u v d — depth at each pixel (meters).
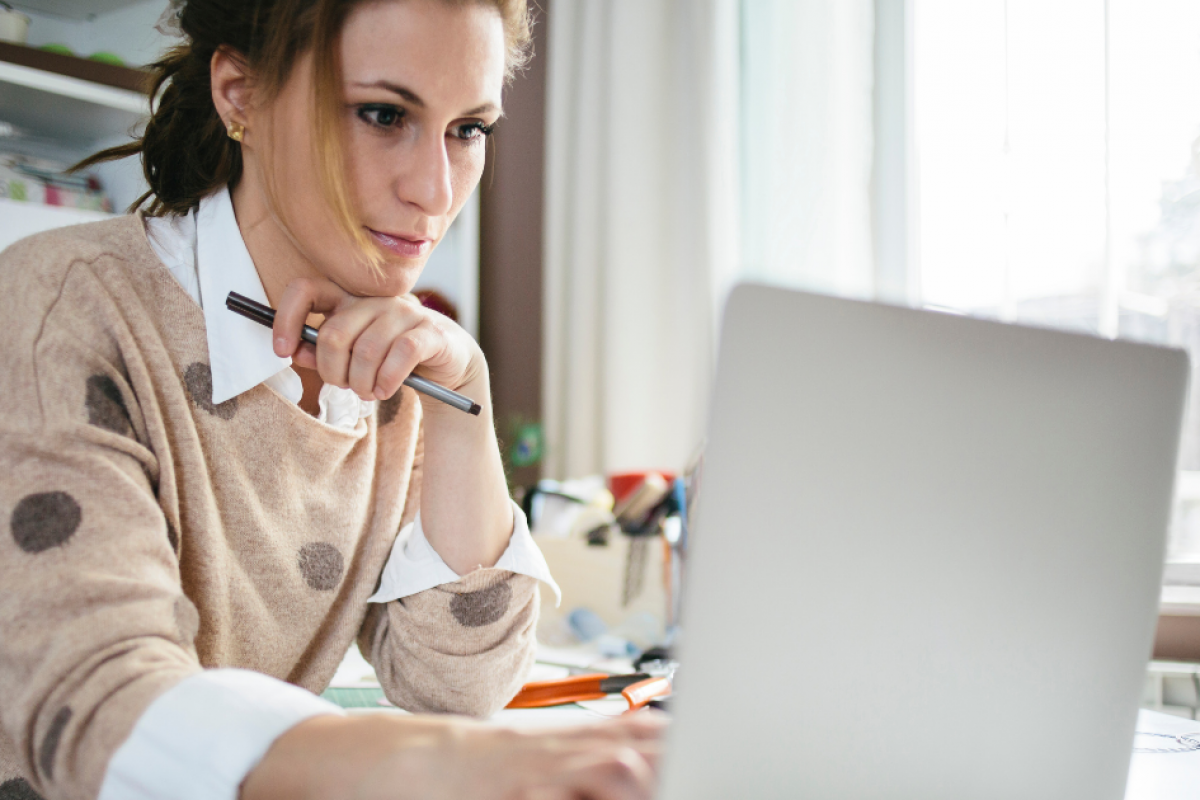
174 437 0.65
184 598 0.54
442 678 0.78
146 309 0.67
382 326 0.66
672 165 2.26
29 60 1.73
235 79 0.67
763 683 0.41
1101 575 0.49
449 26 0.62
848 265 1.90
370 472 0.79
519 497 1.52
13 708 0.47
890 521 0.43
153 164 0.76
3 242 1.78
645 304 2.25
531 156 2.53
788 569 0.41
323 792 0.40
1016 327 0.46
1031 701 0.47
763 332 0.41
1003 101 1.65
